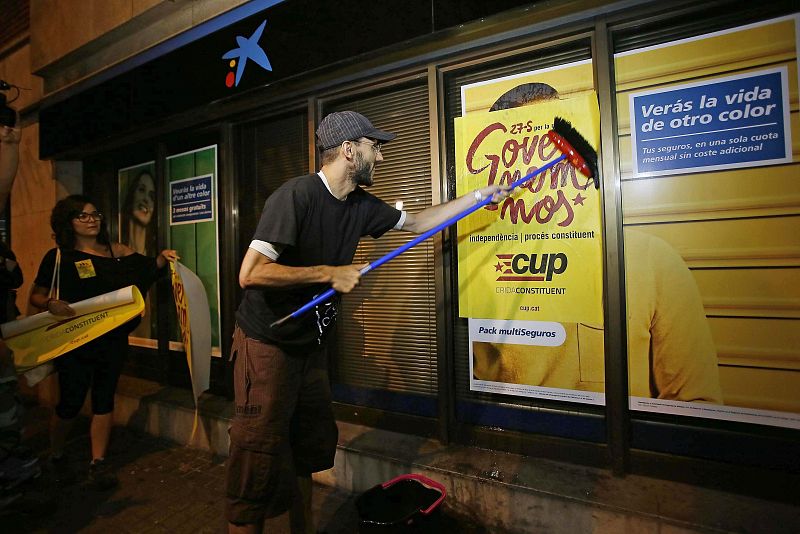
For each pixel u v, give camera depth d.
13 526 2.43
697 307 2.02
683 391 2.06
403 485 2.27
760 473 1.92
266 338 1.84
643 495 1.96
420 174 2.78
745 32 1.92
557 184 2.27
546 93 2.35
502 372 2.45
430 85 2.62
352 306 3.03
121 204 4.46
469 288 2.51
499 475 2.19
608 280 2.14
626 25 2.11
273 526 2.37
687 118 2.02
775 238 1.88
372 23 2.57
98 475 2.77
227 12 3.25
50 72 4.63
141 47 3.87
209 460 3.11
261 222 1.71
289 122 3.30
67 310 2.66
